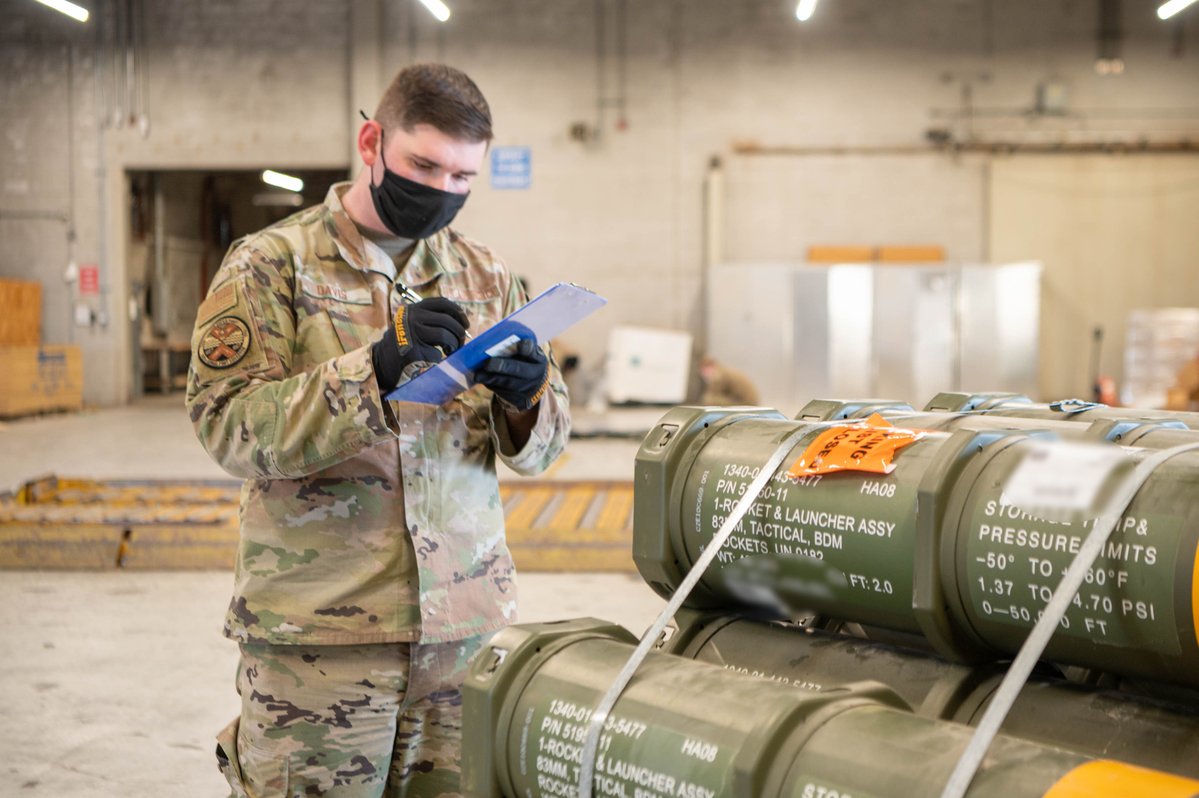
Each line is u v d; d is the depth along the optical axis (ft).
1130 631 3.57
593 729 3.77
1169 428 4.72
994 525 3.88
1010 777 2.98
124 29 49.03
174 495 23.02
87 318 50.03
